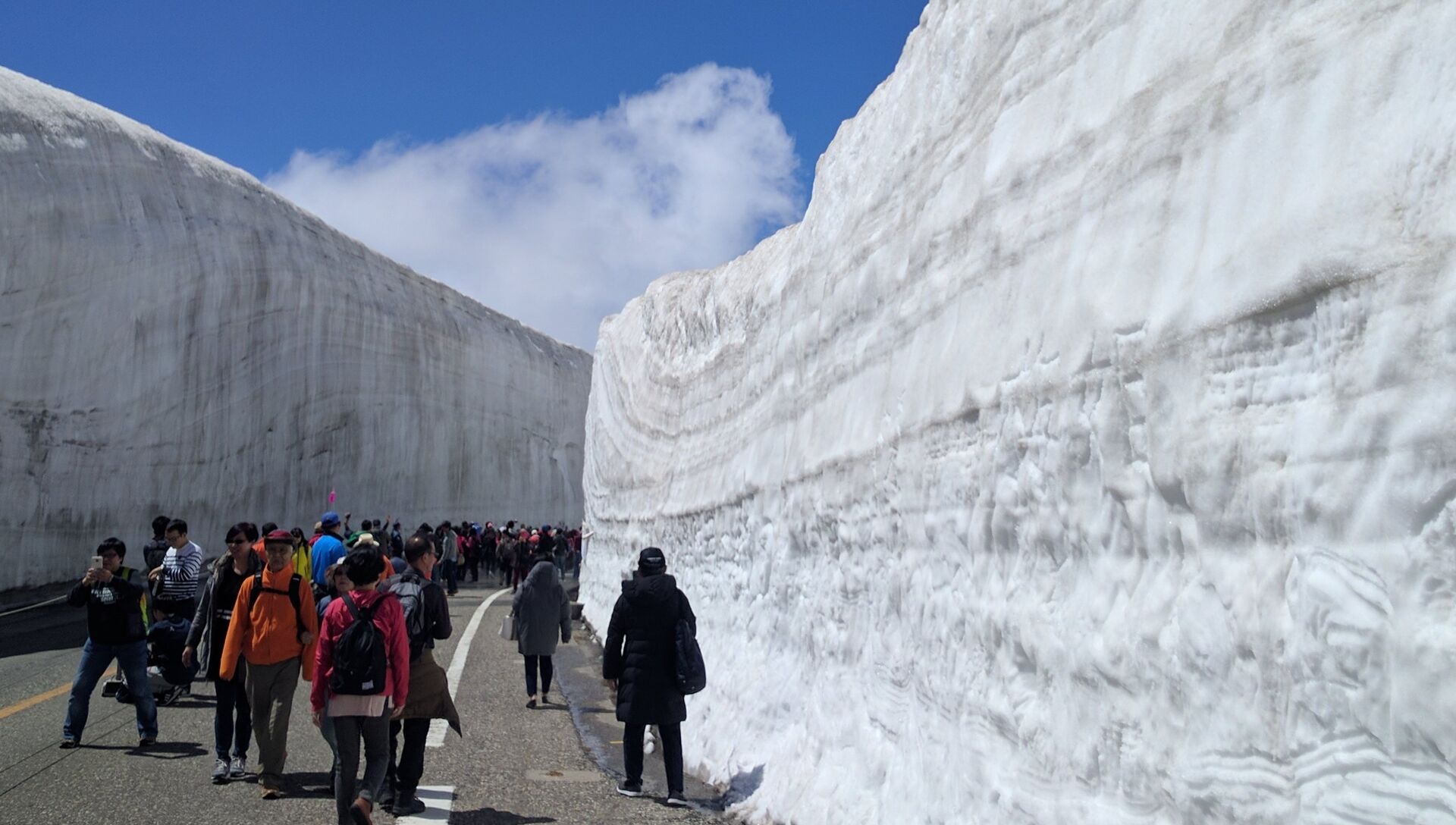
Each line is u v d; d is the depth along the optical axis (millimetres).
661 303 15633
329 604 6000
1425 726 2127
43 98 30844
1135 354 3201
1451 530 2104
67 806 6676
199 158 38750
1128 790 3154
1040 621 3742
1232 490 2738
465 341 52938
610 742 9086
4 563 25000
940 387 4965
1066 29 4270
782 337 8609
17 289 26938
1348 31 2588
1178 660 2928
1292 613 2502
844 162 7867
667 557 12688
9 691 11320
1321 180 2564
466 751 8555
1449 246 2150
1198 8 3291
